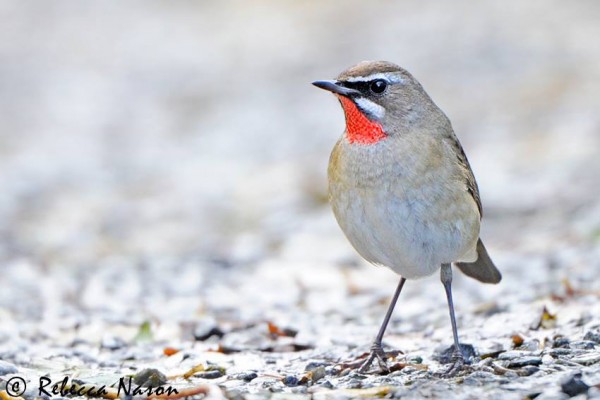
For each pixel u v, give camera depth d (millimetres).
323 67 32688
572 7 36375
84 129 28484
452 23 35875
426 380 8078
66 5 46688
